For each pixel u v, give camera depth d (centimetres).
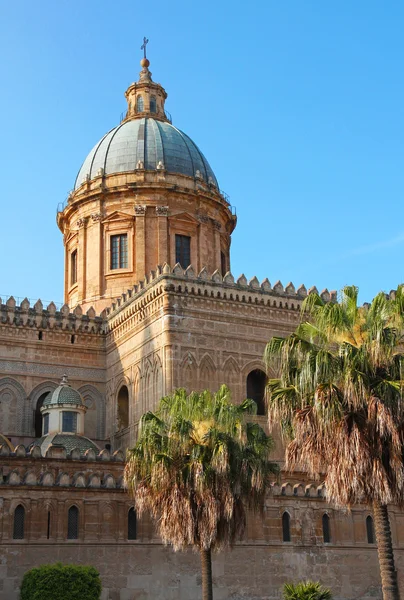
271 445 3450
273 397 3020
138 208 6394
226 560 4178
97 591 3625
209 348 5025
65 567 3603
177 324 4966
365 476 2708
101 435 5628
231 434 3303
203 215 6606
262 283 5341
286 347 2958
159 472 3191
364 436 2730
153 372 5038
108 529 4028
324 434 2780
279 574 4300
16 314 5578
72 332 5750
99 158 6800
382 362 2841
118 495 4103
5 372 5475
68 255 6819
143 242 6334
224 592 4125
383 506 2797
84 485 4041
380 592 4584
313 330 3045
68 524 3975
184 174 6675
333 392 2764
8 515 3844
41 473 4109
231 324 5150
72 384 5647
